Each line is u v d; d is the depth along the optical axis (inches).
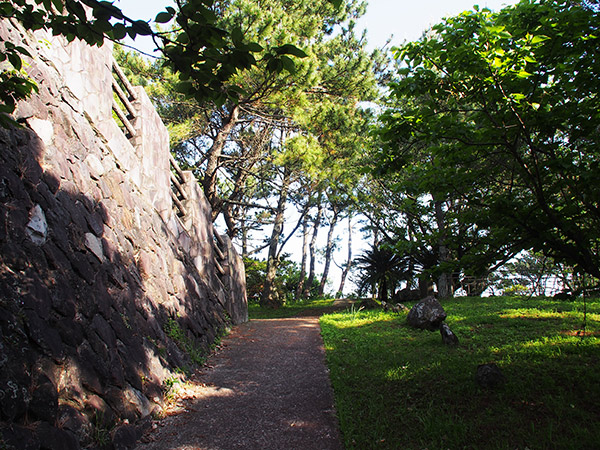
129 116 322.0
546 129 177.2
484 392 210.1
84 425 148.4
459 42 176.6
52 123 207.0
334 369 274.8
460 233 221.1
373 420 192.5
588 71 164.2
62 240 182.9
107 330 191.8
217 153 598.5
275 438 180.5
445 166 208.5
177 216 384.2
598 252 185.9
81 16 97.1
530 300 519.5
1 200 156.0
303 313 702.5
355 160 628.1
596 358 247.1
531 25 159.8
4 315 136.5
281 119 674.8
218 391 239.1
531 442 157.4
